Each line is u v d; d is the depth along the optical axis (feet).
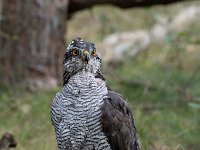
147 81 51.34
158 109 47.24
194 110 47.21
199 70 54.60
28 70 49.98
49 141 41.81
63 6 50.21
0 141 37.58
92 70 29.96
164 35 61.11
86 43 30.27
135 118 44.04
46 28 50.06
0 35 50.34
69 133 29.71
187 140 42.80
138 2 49.32
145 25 65.77
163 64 56.65
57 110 29.84
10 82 49.70
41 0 49.70
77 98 29.48
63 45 51.03
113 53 58.44
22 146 41.24
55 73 50.72
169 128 44.27
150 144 41.98
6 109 46.88
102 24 65.57
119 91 49.78
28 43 49.90
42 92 49.11
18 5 49.78
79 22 67.31
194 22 65.16
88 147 29.96
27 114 45.62
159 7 70.44
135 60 58.90
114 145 30.50
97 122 29.63
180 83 51.60
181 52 57.57
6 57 50.08
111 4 50.06
